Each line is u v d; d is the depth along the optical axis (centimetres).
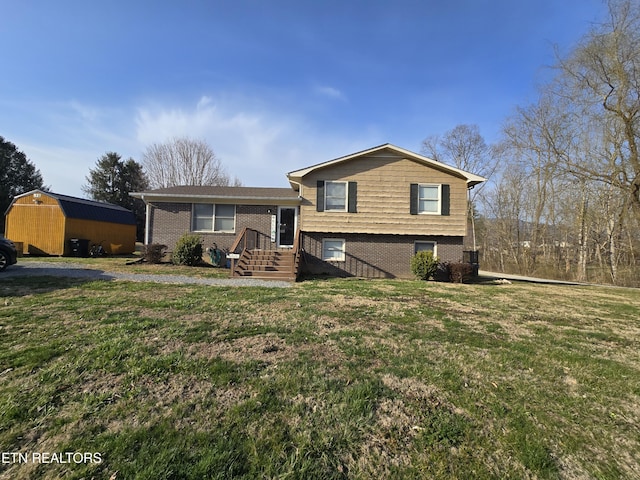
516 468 210
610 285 1722
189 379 305
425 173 1323
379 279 1195
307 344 413
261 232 1400
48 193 1686
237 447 215
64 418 239
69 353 350
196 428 233
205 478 187
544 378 345
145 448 210
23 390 274
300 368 338
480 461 215
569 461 219
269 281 998
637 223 1866
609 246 2144
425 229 1313
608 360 406
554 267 2364
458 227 1312
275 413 256
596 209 2139
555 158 2128
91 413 246
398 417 261
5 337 393
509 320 604
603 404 296
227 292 742
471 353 409
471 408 277
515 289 1080
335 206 1322
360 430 242
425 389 309
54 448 208
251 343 407
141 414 247
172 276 975
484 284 1233
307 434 233
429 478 198
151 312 532
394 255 1332
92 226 1839
